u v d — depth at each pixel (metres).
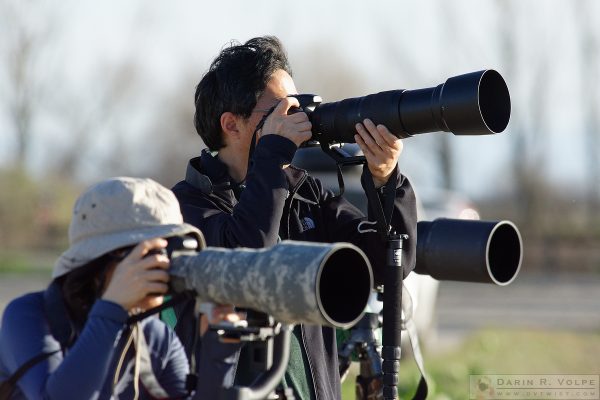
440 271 13.30
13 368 9.68
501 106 12.23
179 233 9.62
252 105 13.17
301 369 12.27
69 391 9.04
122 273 9.31
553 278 79.62
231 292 8.88
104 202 9.70
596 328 41.62
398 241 12.72
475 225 13.16
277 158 12.25
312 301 8.37
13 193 97.06
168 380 10.51
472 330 42.84
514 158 110.38
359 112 12.50
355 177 27.72
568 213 104.62
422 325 32.97
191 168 13.20
